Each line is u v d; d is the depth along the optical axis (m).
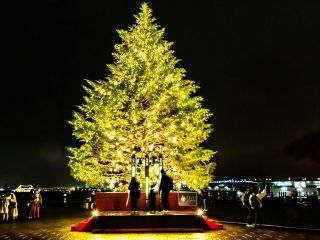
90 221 21.58
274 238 18.11
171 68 30.83
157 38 31.28
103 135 28.58
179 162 28.88
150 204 23.11
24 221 28.36
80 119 29.27
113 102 29.03
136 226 20.66
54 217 31.98
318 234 19.67
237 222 26.16
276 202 36.69
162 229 20.70
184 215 20.88
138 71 29.53
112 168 29.44
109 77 30.91
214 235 19.33
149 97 29.72
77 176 28.77
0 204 28.47
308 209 27.70
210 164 29.70
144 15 31.61
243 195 23.78
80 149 29.05
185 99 30.27
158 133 28.81
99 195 24.00
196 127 29.70
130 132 28.45
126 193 24.16
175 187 31.42
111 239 18.00
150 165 28.81
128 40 31.20
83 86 30.42
